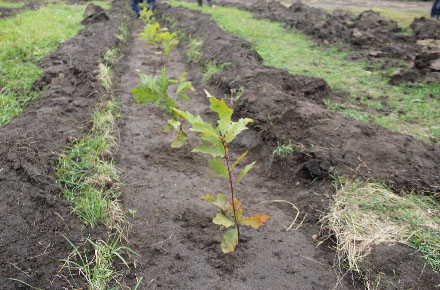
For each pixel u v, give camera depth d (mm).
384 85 5848
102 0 17859
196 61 7117
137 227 2889
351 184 3162
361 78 6156
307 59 7293
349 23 10078
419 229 2674
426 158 3453
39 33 7895
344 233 2695
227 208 2596
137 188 3402
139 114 4996
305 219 3008
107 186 3275
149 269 2484
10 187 2744
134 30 10906
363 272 2426
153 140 4324
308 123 3949
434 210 2883
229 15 12516
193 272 2484
